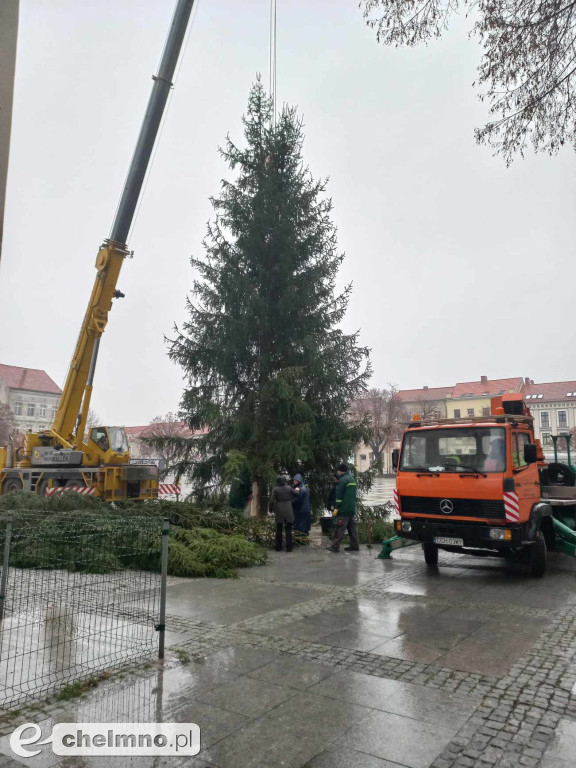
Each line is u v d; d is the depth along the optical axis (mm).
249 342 15062
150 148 16344
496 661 4844
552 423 85688
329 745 3383
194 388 14844
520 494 8250
